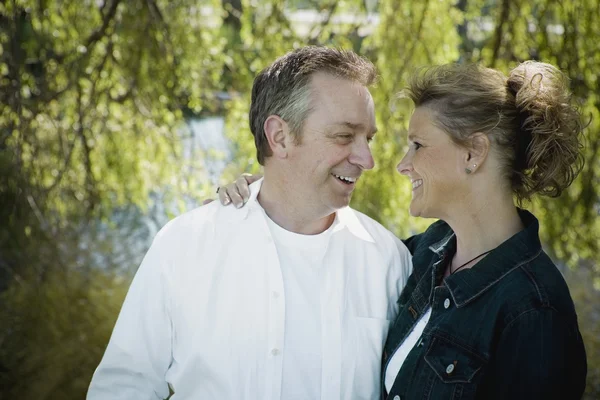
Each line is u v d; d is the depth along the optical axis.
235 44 4.68
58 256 4.42
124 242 5.34
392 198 4.38
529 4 4.09
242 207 1.78
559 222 4.22
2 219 4.22
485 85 1.53
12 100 4.03
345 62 1.69
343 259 1.79
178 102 4.61
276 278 1.71
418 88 1.59
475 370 1.48
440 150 1.55
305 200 1.72
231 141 4.64
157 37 4.42
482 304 1.51
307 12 5.01
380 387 1.76
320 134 1.66
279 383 1.68
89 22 4.43
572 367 1.43
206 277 1.73
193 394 1.74
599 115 3.96
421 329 1.66
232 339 1.70
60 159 4.32
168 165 4.64
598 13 3.92
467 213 1.57
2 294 4.48
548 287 1.46
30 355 4.51
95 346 4.63
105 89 4.44
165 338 1.76
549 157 1.52
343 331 1.73
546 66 1.54
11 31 3.99
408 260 1.90
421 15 4.27
